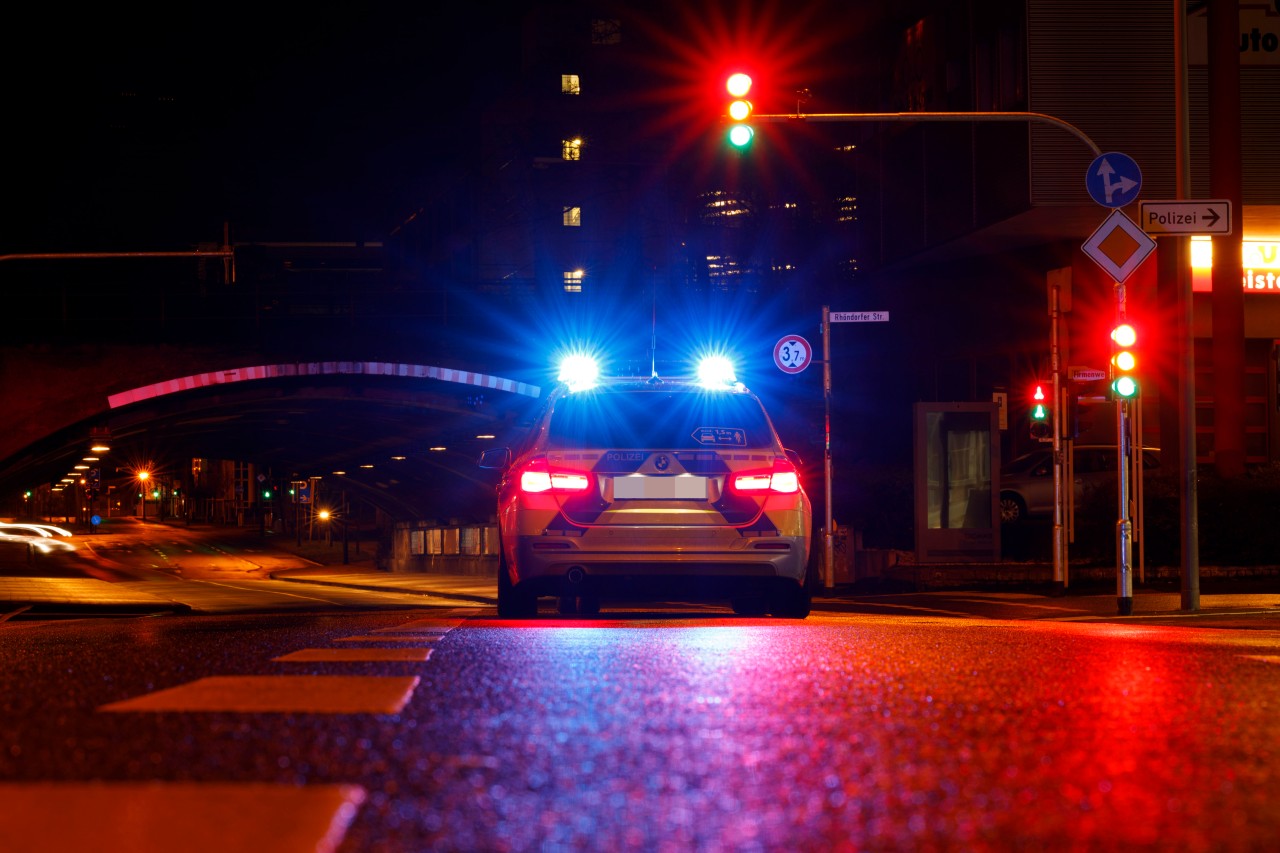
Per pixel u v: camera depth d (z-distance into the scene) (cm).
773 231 4653
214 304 4800
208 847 293
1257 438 3675
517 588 1180
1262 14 3216
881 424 4328
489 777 382
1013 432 3747
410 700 547
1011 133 3228
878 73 4103
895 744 446
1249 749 439
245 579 8225
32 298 4741
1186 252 1778
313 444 7438
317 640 865
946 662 717
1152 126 3158
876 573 2933
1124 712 525
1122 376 1783
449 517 8894
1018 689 597
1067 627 1227
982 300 3878
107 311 4766
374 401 5222
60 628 1282
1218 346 2888
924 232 3747
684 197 5269
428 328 4928
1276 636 1039
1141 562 2366
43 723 474
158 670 659
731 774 391
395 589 5794
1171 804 351
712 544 1148
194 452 7956
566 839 309
